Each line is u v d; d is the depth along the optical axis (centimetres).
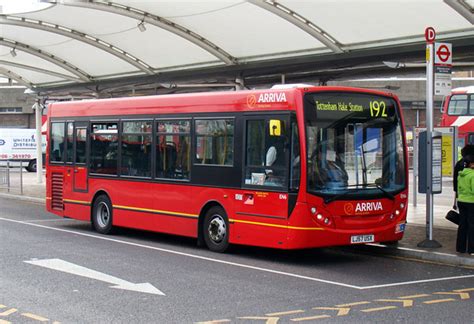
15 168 5134
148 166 1424
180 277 1016
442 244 1294
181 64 2280
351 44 1770
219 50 2016
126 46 2161
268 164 1166
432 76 1234
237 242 1219
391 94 1229
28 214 1977
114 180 1513
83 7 1748
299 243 1114
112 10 1761
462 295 900
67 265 1107
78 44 2202
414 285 971
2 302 838
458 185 1192
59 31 2036
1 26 2002
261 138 1183
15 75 2922
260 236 1175
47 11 1822
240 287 944
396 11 1498
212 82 2397
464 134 3262
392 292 919
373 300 864
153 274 1039
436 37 1608
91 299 859
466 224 1190
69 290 912
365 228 1169
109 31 2012
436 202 2252
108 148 1539
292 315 777
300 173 1115
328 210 1127
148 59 2269
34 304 829
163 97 1399
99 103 1574
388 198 1198
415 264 1166
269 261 1188
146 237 1507
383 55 1736
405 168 1234
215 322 742
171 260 1179
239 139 1221
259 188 1178
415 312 797
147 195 1422
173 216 1359
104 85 2703
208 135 1287
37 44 2258
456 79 4812
